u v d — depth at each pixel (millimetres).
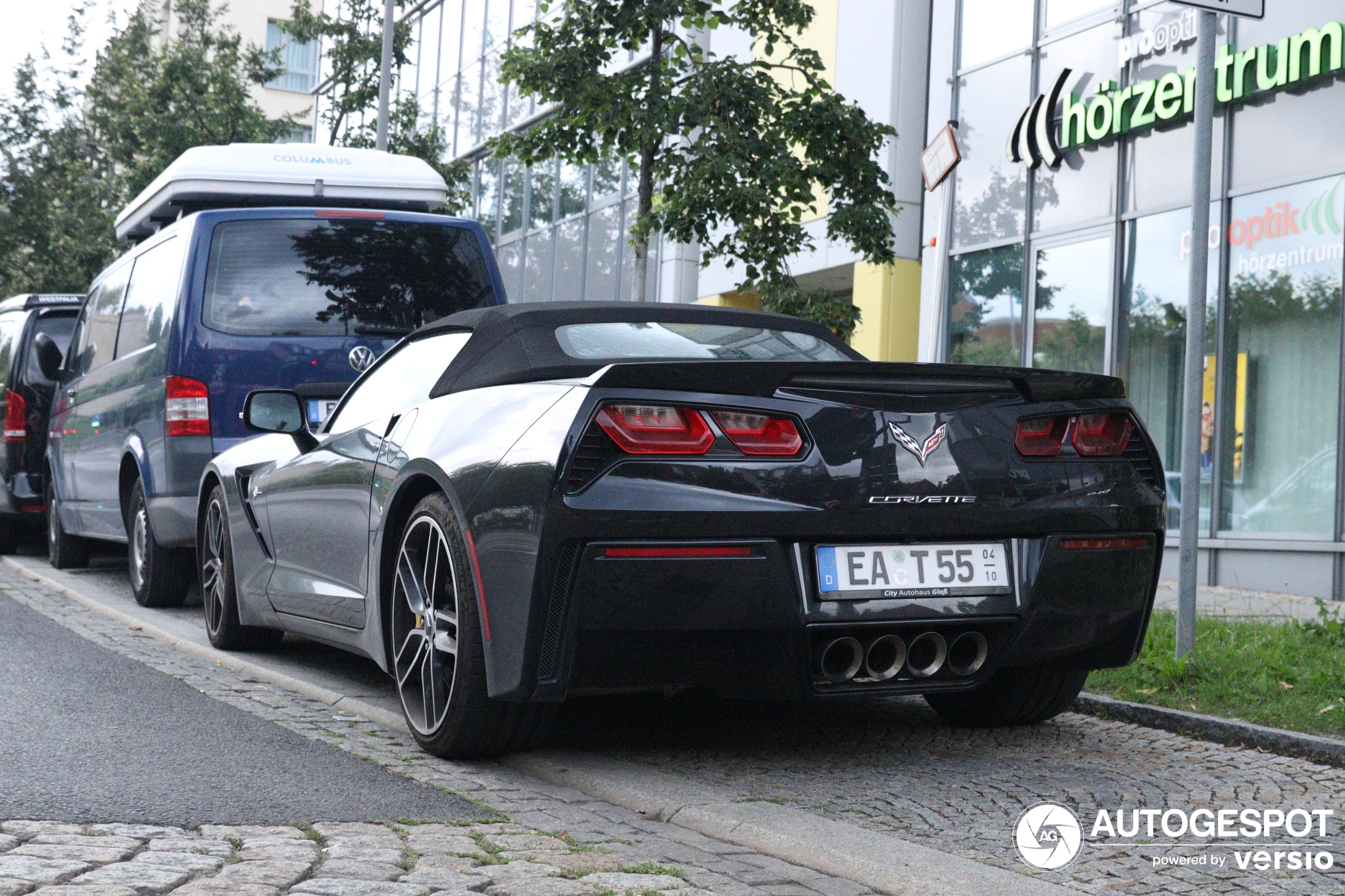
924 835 3590
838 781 4191
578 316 4855
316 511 5598
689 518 3865
